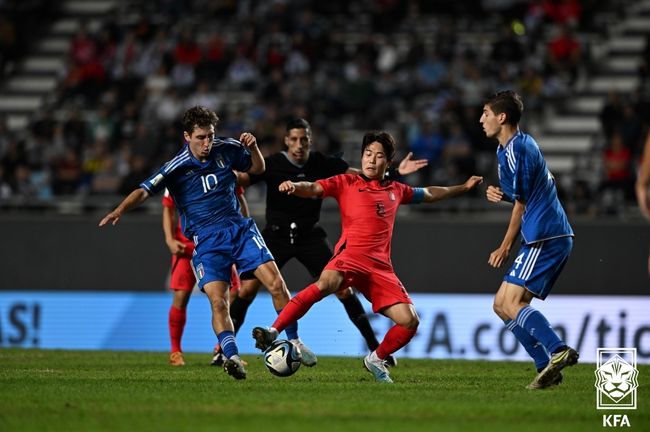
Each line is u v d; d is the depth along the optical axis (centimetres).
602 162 6397
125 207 2933
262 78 7588
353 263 2897
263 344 2770
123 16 8594
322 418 2280
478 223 5247
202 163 2994
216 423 2203
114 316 5297
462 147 6512
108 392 2759
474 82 7119
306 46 7581
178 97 7406
